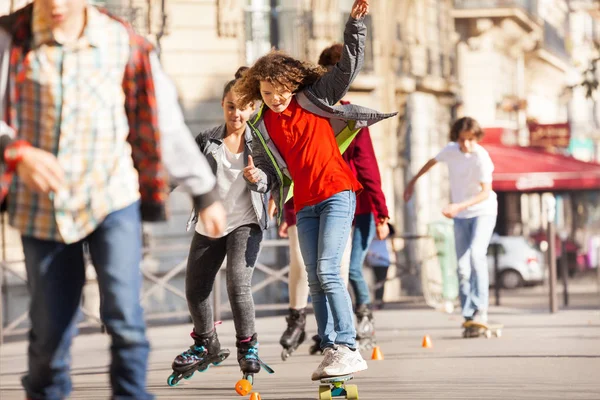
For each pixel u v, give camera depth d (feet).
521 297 117.39
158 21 106.22
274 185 38.24
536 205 195.93
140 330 23.27
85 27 23.15
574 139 261.24
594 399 35.81
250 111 39.65
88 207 22.99
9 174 22.04
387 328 69.56
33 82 22.89
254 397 36.76
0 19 23.02
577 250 182.19
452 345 56.34
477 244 60.49
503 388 38.96
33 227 23.02
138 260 23.43
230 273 40.01
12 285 94.99
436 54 144.36
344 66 35.70
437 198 139.95
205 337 41.60
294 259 50.14
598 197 214.69
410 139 133.39
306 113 36.24
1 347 68.28
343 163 36.29
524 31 177.47
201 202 24.14
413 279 102.27
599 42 123.54
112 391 23.31
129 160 23.56
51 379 23.68
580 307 88.02
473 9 162.09
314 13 116.88
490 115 168.55
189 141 24.03
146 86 23.48
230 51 109.29
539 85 231.09
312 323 75.20
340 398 37.68
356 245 52.85
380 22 127.03
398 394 38.06
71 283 23.47
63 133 22.90
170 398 38.78
